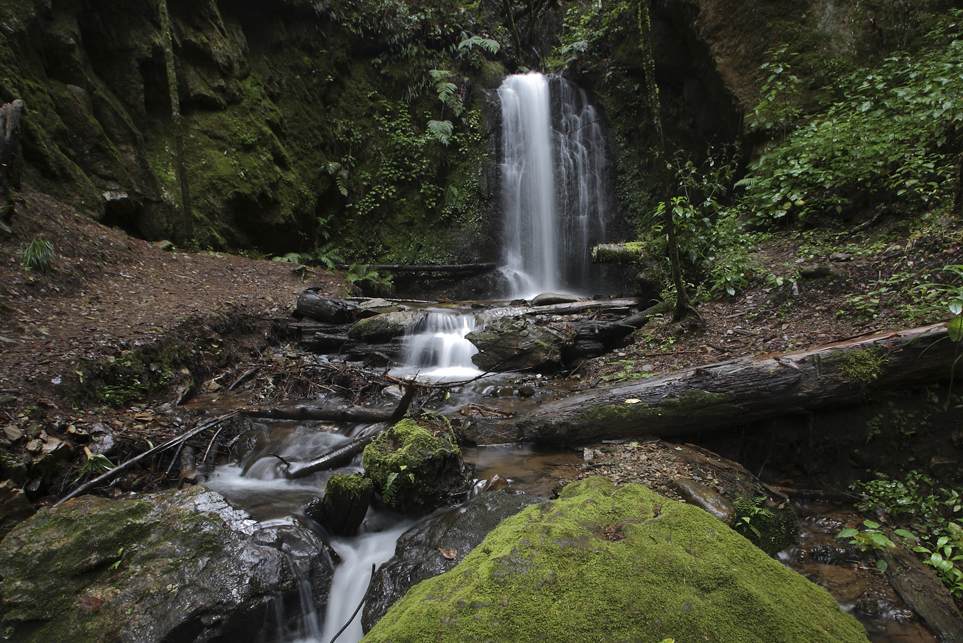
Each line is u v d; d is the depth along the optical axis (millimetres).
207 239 10602
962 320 3383
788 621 2076
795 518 3654
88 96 9391
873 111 7234
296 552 3285
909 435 3904
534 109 14586
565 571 2178
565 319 7762
